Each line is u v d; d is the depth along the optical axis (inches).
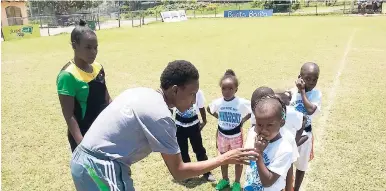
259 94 126.2
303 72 148.0
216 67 481.4
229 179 183.6
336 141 224.2
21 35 992.9
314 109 146.3
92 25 1176.2
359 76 402.6
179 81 95.3
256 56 559.8
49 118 291.0
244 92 344.8
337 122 257.4
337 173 184.9
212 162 98.6
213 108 178.2
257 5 2022.6
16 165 206.5
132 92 98.6
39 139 246.1
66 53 683.4
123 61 553.6
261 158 99.0
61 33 1147.3
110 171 94.3
